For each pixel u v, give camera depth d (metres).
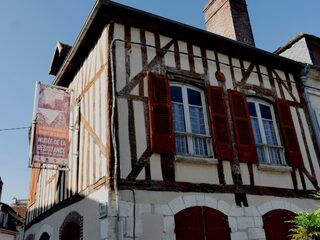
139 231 5.61
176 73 7.43
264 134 8.20
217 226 6.43
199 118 7.46
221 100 7.67
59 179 8.49
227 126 7.45
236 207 6.81
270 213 7.21
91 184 6.49
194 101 7.58
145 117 6.59
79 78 8.42
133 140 6.25
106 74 6.62
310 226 5.89
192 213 6.27
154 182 6.11
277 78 9.10
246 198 7.03
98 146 6.52
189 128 7.17
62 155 6.94
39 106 7.00
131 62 6.93
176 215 6.08
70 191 7.56
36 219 9.91
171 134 6.60
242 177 7.18
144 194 5.92
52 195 8.84
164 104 6.77
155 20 7.48
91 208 6.25
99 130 6.62
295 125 8.73
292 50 10.93
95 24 7.38
